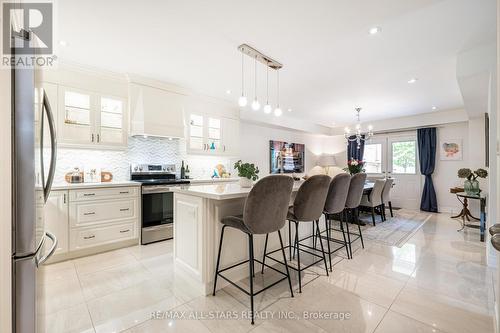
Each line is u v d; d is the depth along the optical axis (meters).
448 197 5.48
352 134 6.88
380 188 4.38
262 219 1.70
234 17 2.02
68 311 1.73
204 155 4.43
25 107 0.81
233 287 2.09
